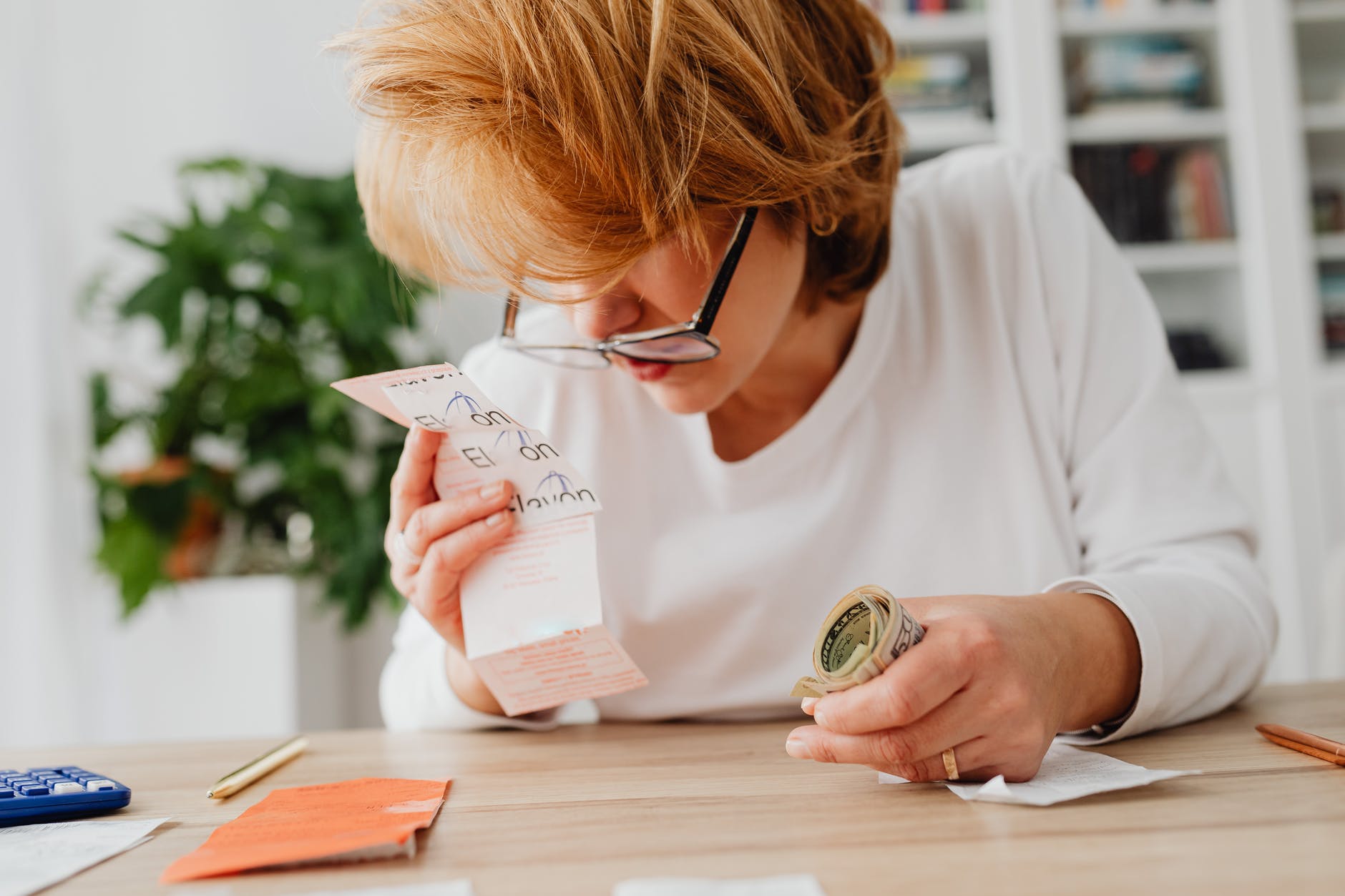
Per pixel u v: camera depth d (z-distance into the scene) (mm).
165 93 2637
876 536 908
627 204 583
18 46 2154
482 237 601
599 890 405
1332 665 1228
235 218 2271
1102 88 2334
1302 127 2328
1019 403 896
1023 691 515
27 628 2076
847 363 890
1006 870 404
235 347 2232
